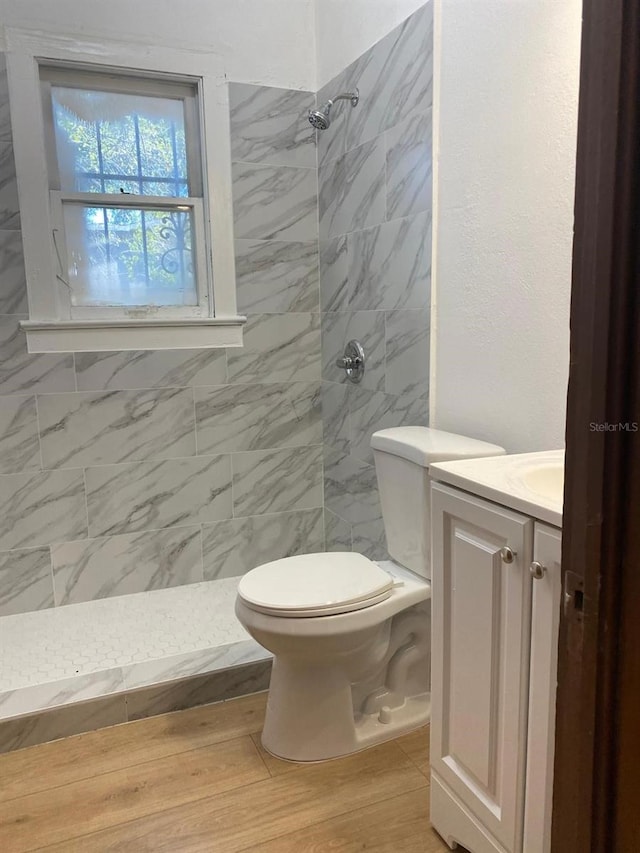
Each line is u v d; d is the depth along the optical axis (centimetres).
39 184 227
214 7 241
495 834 120
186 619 234
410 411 209
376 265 223
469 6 165
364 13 218
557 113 140
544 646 104
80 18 225
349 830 142
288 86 257
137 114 243
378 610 158
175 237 253
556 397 147
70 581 248
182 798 153
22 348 232
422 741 172
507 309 161
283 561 179
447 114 178
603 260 59
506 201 158
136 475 253
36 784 159
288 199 263
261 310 265
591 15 59
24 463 237
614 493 61
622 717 63
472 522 121
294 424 277
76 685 187
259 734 177
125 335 245
